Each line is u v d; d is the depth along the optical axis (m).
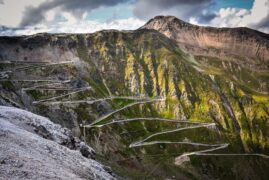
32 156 47.09
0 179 33.88
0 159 39.38
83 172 57.03
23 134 58.91
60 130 85.38
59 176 41.66
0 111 76.38
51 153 56.94
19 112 79.81
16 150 45.72
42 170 41.03
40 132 74.94
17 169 38.19
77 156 68.38
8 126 60.25
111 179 69.75
